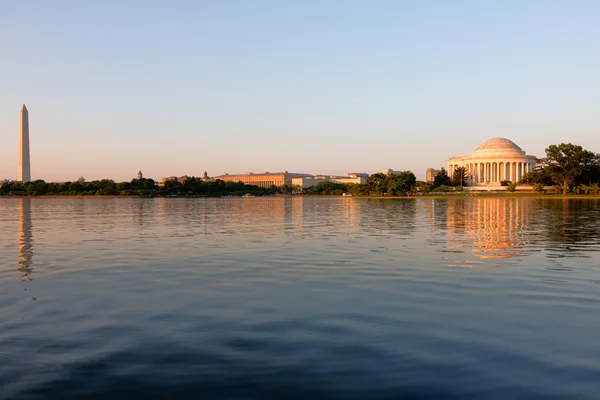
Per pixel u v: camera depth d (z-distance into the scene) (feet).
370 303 60.49
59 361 42.09
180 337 47.96
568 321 52.49
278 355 43.01
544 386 36.94
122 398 35.58
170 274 80.84
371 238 134.41
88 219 230.27
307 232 154.10
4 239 137.18
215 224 193.06
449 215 244.42
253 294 65.92
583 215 234.99
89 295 66.03
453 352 43.47
